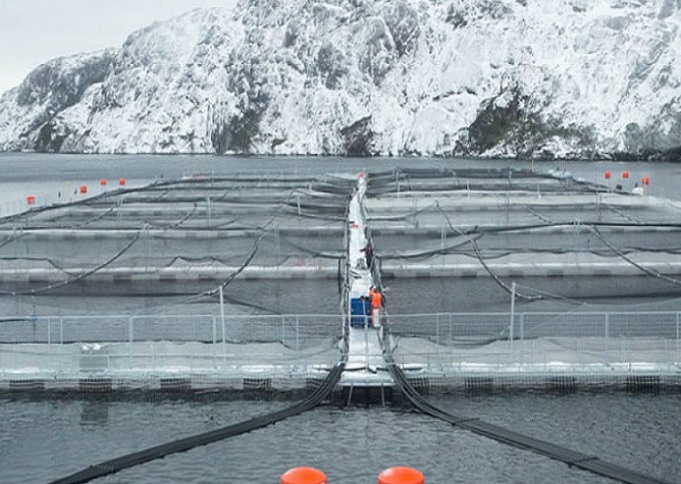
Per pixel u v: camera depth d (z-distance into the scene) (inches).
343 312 1593.3
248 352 1411.2
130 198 3299.7
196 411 1302.9
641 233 2486.5
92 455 1162.0
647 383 1346.0
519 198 3324.3
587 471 1063.0
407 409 1269.7
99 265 2172.7
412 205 3078.2
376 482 1058.7
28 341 1520.7
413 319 1697.8
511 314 1370.6
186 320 1685.5
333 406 1279.5
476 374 1342.3
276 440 1170.6
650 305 1654.8
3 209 4101.9
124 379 1360.7
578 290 1904.5
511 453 1120.2
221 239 2384.4
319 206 2982.3
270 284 2097.7
